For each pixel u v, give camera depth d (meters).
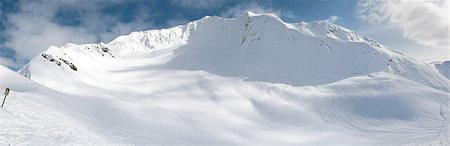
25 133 20.61
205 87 119.19
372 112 92.94
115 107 55.94
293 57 154.50
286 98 106.75
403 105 95.94
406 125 83.00
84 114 42.81
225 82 129.00
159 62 174.88
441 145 31.53
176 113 68.56
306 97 106.31
